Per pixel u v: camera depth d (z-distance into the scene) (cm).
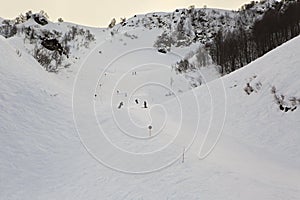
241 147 1684
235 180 1013
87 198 977
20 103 1719
